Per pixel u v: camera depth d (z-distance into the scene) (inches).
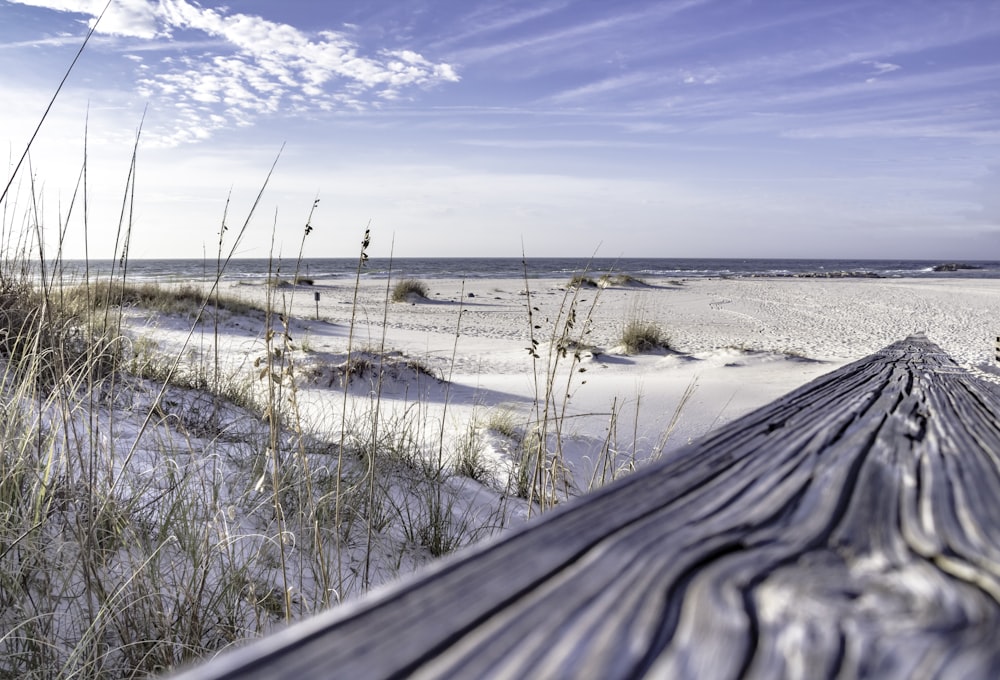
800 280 2111.2
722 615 18.6
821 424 47.6
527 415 282.8
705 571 21.8
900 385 74.2
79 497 89.9
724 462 36.2
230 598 85.9
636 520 26.8
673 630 17.8
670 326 791.1
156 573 84.1
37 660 70.2
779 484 32.0
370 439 155.9
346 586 99.4
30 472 91.9
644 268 3762.3
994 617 18.5
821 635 17.5
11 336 132.9
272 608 88.8
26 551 79.7
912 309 1067.3
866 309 1064.8
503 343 610.2
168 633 73.4
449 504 131.8
